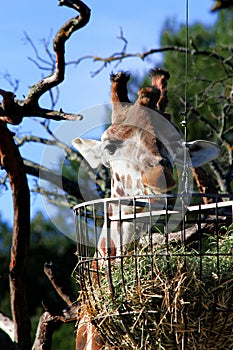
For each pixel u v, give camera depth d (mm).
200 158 10602
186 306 8211
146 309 8297
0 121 11680
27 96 10914
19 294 12430
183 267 8336
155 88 10297
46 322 12281
